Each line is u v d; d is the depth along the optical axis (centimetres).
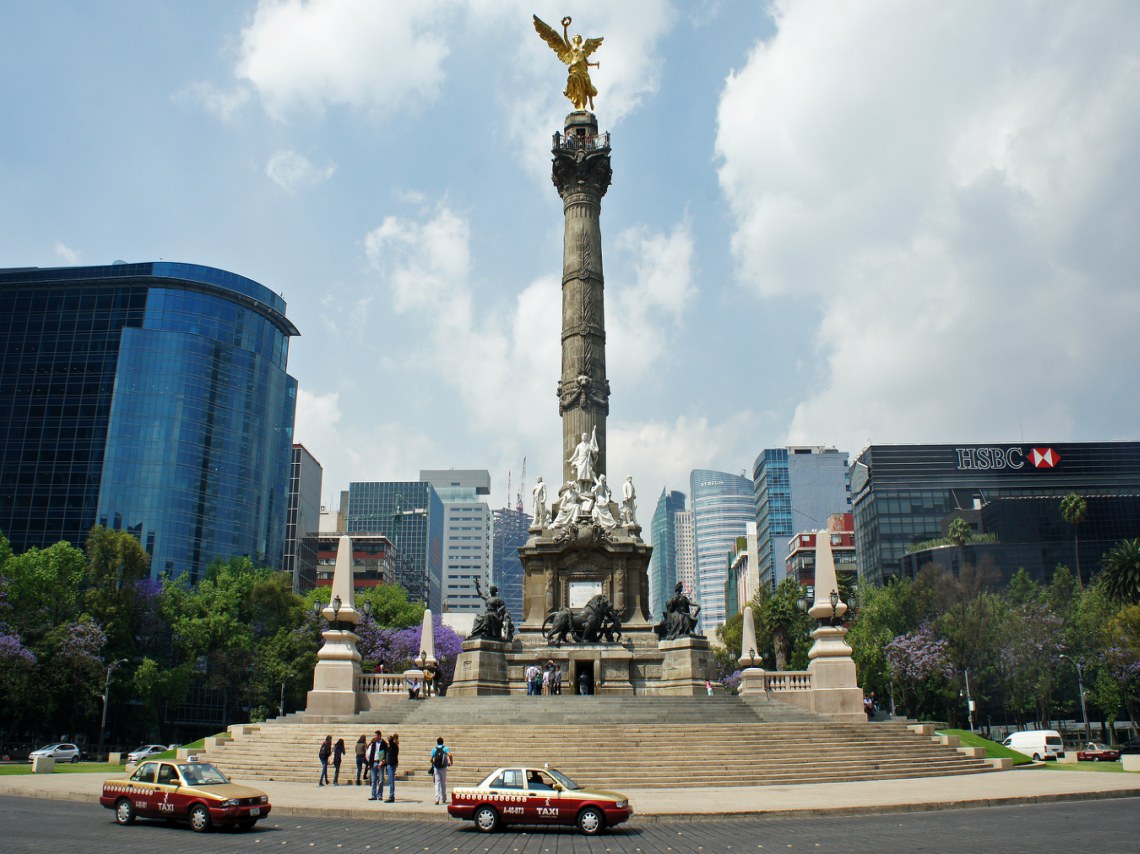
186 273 15750
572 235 7388
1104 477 17550
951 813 2806
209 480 15262
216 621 10038
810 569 18938
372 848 2123
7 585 8038
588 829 2416
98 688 8881
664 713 4366
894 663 9794
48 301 15538
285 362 17850
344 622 5078
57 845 2088
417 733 4038
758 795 3167
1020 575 12212
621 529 6544
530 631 6175
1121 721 12706
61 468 14575
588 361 7062
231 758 4162
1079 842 2111
